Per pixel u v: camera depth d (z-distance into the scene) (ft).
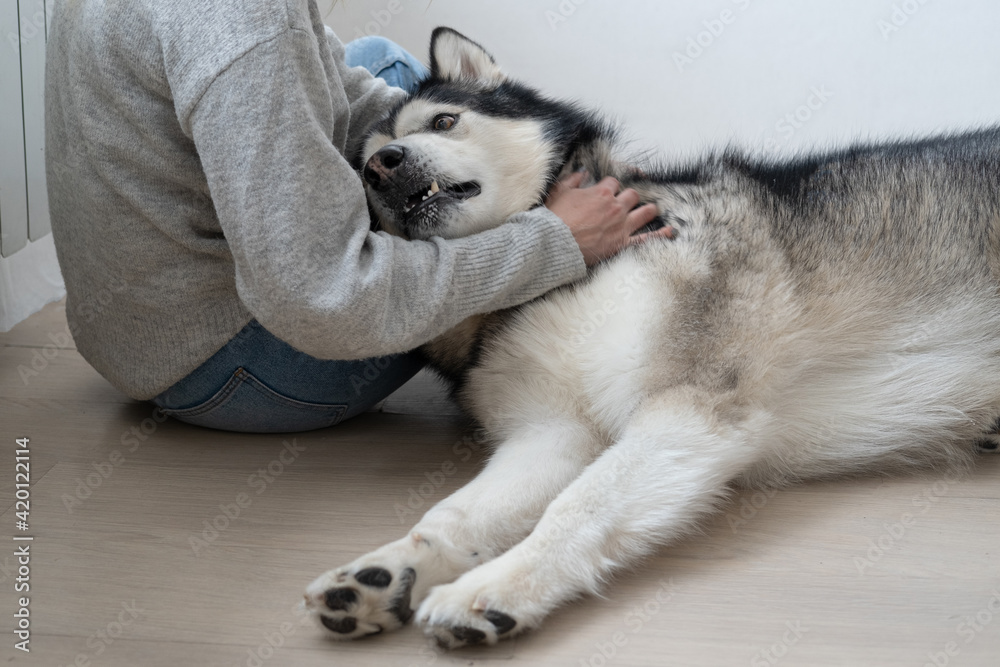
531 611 4.21
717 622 4.29
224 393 6.21
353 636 4.18
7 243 8.17
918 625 4.21
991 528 5.16
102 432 6.79
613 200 5.75
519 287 5.41
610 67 15.70
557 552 4.44
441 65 6.68
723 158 6.31
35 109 8.57
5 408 7.24
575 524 4.57
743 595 4.52
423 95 6.41
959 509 5.42
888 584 4.58
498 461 5.35
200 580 4.69
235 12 4.38
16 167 8.21
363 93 6.88
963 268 5.78
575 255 5.45
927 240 5.77
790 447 5.75
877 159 6.08
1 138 7.97
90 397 7.54
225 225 4.56
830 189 5.91
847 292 5.64
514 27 15.71
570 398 5.64
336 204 4.64
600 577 4.54
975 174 5.92
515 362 5.72
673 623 4.30
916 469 6.10
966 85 14.60
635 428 5.05
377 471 6.14
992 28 14.26
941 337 5.77
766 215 5.68
